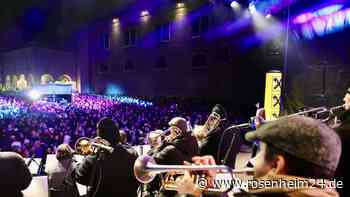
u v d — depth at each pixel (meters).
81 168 2.70
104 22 33.62
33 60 36.66
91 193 2.67
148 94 29.25
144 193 3.12
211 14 23.64
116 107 22.28
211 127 4.02
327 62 15.19
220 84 23.19
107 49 33.47
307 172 0.87
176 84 26.73
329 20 15.14
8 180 2.45
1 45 43.16
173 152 2.72
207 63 24.17
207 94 24.17
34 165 5.40
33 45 36.62
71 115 16.50
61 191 3.75
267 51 19.42
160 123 15.70
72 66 38.69
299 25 16.64
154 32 28.56
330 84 15.05
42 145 8.90
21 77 36.97
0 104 21.11
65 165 3.82
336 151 0.88
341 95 14.57
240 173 1.24
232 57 22.22
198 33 24.88
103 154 2.69
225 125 4.00
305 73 16.09
